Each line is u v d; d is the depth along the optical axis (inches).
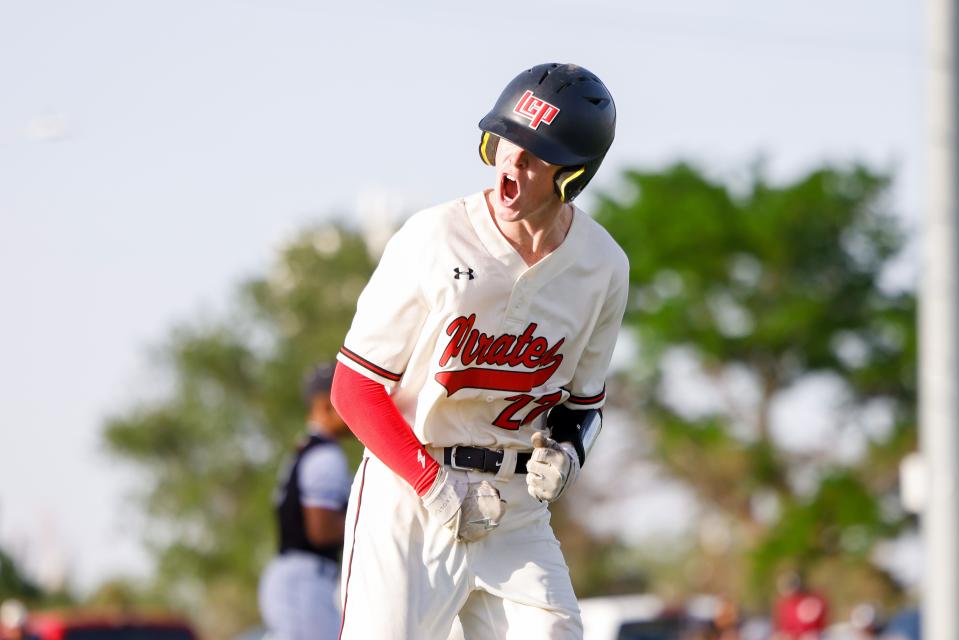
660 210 6254.9
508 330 626.2
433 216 629.0
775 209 6122.1
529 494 652.7
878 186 6205.7
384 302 627.8
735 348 6082.7
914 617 2402.8
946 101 1070.4
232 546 7716.5
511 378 636.7
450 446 644.7
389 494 645.3
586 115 602.2
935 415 1042.1
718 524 6338.6
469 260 618.2
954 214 1059.3
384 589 637.9
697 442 6063.0
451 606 644.1
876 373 6038.4
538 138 598.5
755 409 6210.6
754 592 5866.1
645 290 6353.3
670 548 7342.5
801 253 6156.5
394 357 631.2
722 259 6195.9
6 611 1435.8
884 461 6003.9
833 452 6176.2
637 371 6195.9
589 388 669.3
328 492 1060.5
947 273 1055.0
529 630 644.1
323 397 1088.2
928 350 1052.5
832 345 6117.1
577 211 643.5
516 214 609.0
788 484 6156.5
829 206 6122.1
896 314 6077.8
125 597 7357.3
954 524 1022.4
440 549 639.8
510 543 650.8
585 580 6628.9
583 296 637.3
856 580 5846.5
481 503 621.6
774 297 6171.3
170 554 7760.8
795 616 2918.3
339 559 1088.2
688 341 6107.3
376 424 629.6
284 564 1071.6
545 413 677.9
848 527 5821.9
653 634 2281.0
